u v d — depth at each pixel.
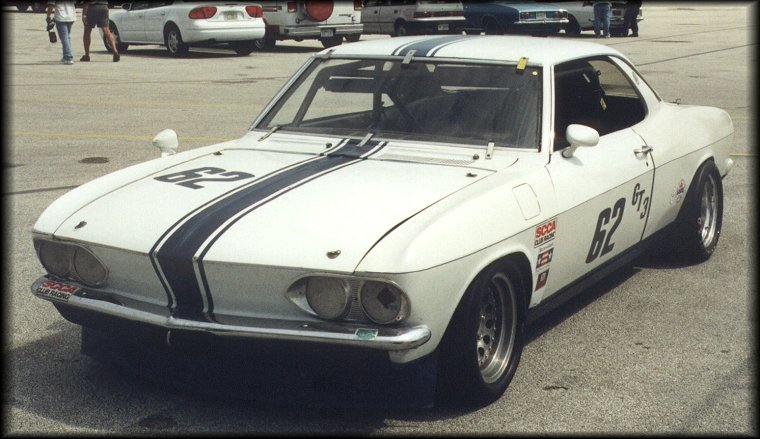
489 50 5.14
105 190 4.46
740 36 28.02
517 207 4.25
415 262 3.65
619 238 5.32
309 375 4.04
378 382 4.03
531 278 4.43
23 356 4.77
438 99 4.96
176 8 20.92
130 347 4.39
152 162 4.88
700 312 5.51
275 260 3.70
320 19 22.56
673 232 6.29
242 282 3.78
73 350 4.86
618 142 5.32
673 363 4.74
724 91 14.99
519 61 4.99
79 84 15.90
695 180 6.20
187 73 17.78
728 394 4.37
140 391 4.35
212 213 4.04
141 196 4.30
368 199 4.09
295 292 3.74
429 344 3.79
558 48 5.31
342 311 3.69
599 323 5.32
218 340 3.80
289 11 22.31
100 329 4.14
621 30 28.00
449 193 4.17
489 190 4.22
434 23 24.38
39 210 7.72
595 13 27.17
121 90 15.17
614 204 5.11
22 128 11.66
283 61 20.38
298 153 4.85
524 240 4.27
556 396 4.33
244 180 4.41
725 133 6.61
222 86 15.74
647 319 5.39
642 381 4.51
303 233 3.82
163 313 3.89
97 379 4.48
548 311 4.81
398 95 5.03
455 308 3.89
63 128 11.65
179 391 4.35
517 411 4.17
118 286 4.09
